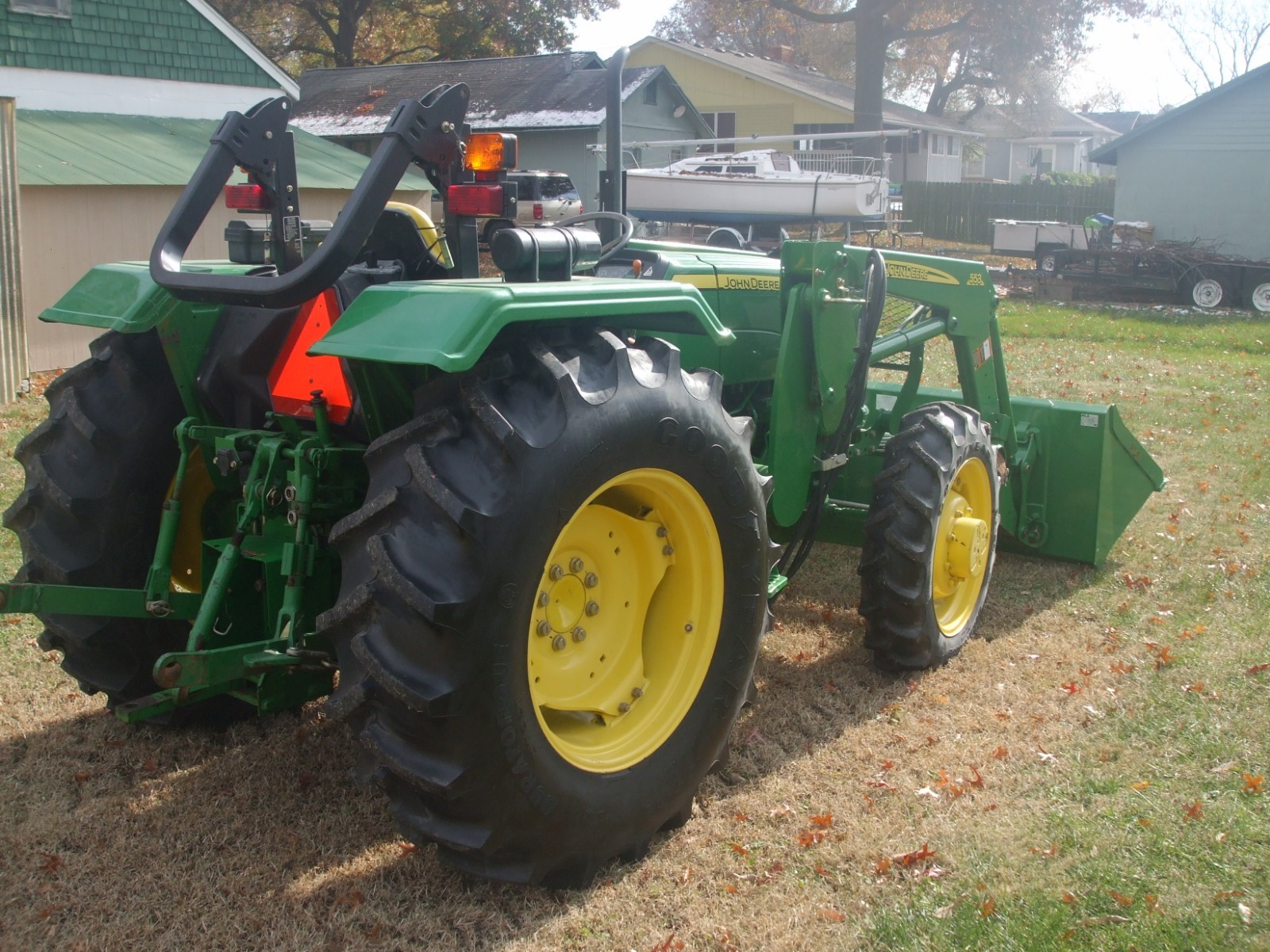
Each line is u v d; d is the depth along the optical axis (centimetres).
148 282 291
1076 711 372
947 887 272
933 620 397
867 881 274
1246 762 334
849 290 393
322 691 287
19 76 1264
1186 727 358
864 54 3291
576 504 241
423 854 278
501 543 225
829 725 363
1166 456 747
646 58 3600
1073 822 300
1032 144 5231
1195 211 2303
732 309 398
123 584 304
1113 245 2009
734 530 287
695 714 287
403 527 227
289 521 269
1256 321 1675
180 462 296
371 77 2908
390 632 226
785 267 376
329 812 298
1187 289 1912
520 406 237
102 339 317
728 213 2291
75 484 296
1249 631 442
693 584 288
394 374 252
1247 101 2206
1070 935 252
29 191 1035
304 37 3538
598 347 258
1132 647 429
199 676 244
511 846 244
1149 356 1254
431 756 231
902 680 401
